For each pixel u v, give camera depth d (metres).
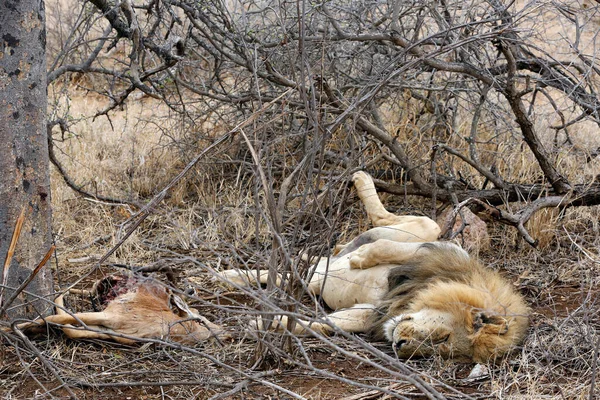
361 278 4.43
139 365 3.76
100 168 6.92
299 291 4.02
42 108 3.98
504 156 6.46
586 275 4.95
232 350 3.95
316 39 5.13
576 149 6.80
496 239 5.78
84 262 5.19
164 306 4.05
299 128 5.79
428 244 4.42
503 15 5.26
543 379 3.66
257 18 6.41
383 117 6.86
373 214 4.88
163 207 6.15
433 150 5.59
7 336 3.49
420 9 5.33
